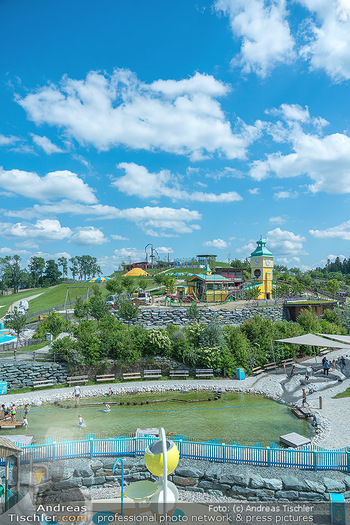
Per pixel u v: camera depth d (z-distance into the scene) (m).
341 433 21.97
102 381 35.34
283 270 148.62
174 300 62.78
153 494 12.82
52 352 36.75
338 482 15.02
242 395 31.62
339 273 178.38
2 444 11.20
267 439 21.62
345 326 57.28
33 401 29.75
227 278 74.81
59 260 163.88
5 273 135.12
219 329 39.41
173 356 38.22
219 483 15.55
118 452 17.38
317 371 38.53
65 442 16.88
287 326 47.31
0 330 46.03
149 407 28.47
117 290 69.44
